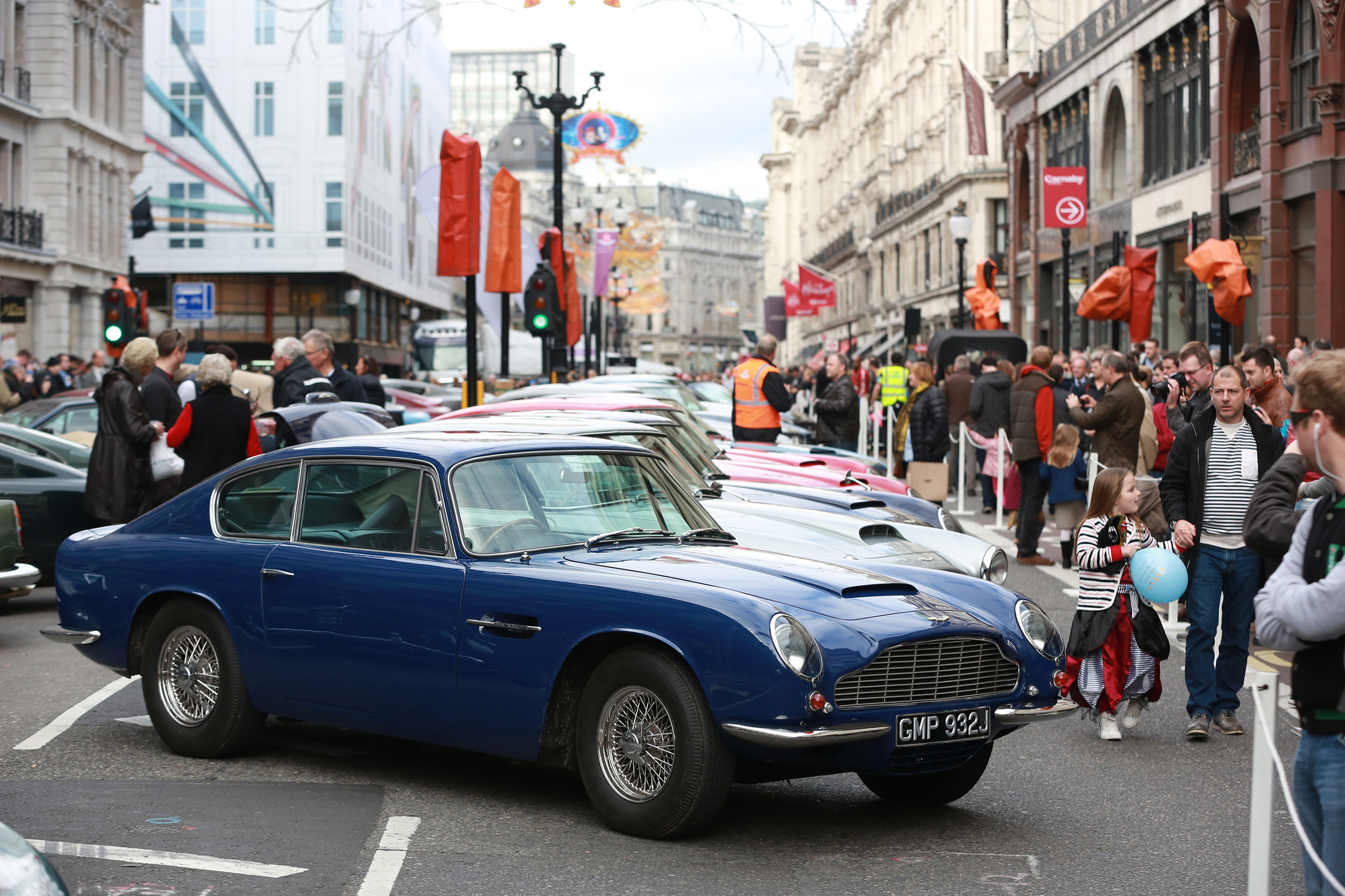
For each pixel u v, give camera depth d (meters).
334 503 6.89
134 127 49.44
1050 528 18.27
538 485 6.65
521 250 22.42
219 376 11.49
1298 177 24.44
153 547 7.40
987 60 51.19
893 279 69.75
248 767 7.08
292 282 67.94
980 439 19.73
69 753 7.34
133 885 5.23
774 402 15.54
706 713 5.61
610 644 6.00
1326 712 3.74
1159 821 6.30
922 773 5.89
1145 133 34.00
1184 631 11.00
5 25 41.34
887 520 9.33
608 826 5.96
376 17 71.75
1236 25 27.05
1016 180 45.72
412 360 61.94
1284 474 5.26
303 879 5.30
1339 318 23.55
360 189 68.81
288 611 6.80
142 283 68.25
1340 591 3.62
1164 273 32.47
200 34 65.19
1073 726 8.28
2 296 36.75
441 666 6.27
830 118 95.50
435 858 5.58
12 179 42.22
